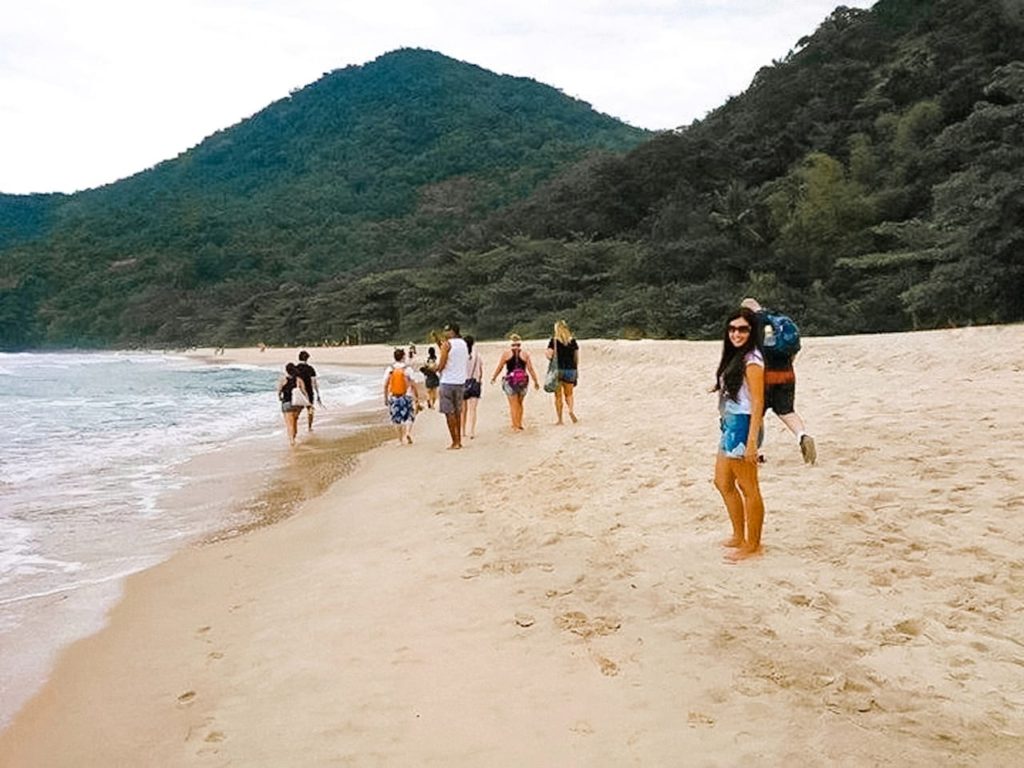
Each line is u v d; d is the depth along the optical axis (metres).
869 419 8.67
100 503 8.95
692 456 8.19
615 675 3.70
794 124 60.72
